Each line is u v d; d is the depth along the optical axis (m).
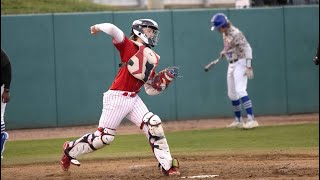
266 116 58.97
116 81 29.41
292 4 64.06
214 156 36.72
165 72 30.14
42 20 55.38
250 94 58.59
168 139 45.56
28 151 41.78
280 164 33.09
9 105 55.12
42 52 55.47
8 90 29.17
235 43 49.19
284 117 58.38
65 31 55.59
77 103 56.00
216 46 57.62
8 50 54.91
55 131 53.81
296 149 38.88
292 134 46.72
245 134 47.25
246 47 49.25
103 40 56.06
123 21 55.75
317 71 59.78
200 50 57.41
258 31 58.53
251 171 31.16
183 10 56.97
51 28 55.47
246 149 39.34
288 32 59.09
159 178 29.89
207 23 57.41
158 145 29.89
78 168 33.66
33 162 36.41
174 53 56.88
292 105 59.50
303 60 59.41
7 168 34.53
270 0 64.12
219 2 87.88
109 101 29.36
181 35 56.97
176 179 29.41
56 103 55.75
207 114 57.91
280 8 58.81
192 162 34.72
